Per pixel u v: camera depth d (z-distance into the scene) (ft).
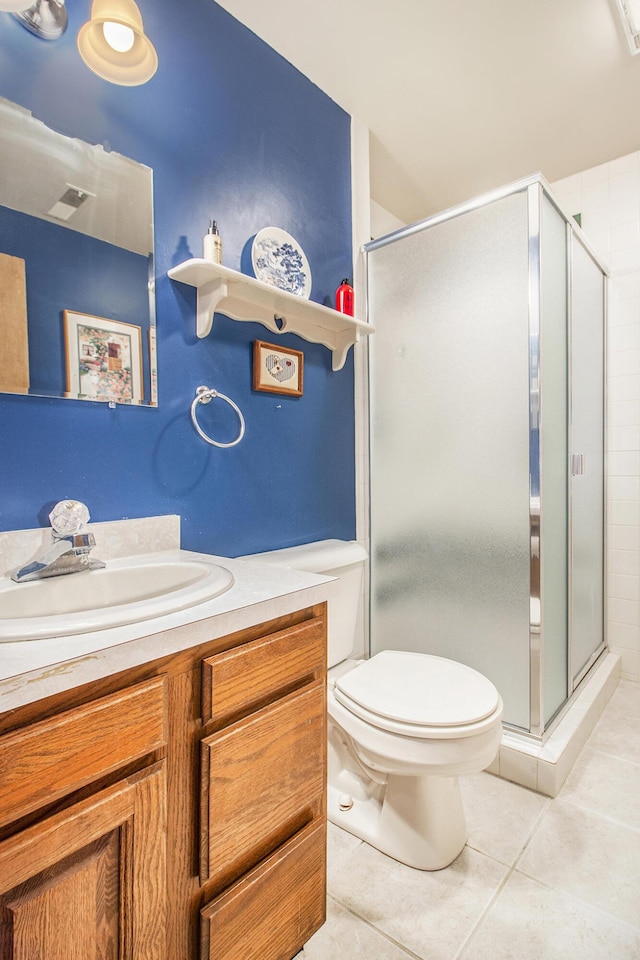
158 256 4.14
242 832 2.55
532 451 5.04
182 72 4.37
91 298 3.70
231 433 4.80
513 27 5.03
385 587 6.39
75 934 1.92
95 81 3.74
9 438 3.29
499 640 5.30
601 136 6.79
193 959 2.37
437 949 3.21
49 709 1.86
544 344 5.14
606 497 7.57
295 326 5.38
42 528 3.41
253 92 5.06
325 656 3.16
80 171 3.65
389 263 6.31
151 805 2.16
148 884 2.15
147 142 4.08
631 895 3.61
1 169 3.27
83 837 1.93
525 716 5.08
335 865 3.93
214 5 4.68
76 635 2.07
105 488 3.79
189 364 4.39
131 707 2.08
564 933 3.32
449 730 3.53
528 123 6.50
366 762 4.22
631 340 7.30
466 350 5.57
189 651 2.35
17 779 1.74
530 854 4.01
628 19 4.94
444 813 3.96
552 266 5.38
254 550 5.02
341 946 3.24
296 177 5.56
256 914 2.64
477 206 5.44
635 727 6.01
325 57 5.41
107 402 3.80
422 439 5.99
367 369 6.55
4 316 3.27
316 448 5.83
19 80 3.35
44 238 3.46
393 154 7.12
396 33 5.11
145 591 3.55
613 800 4.66
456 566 5.67
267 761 2.69
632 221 7.23
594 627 7.14
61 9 3.55
